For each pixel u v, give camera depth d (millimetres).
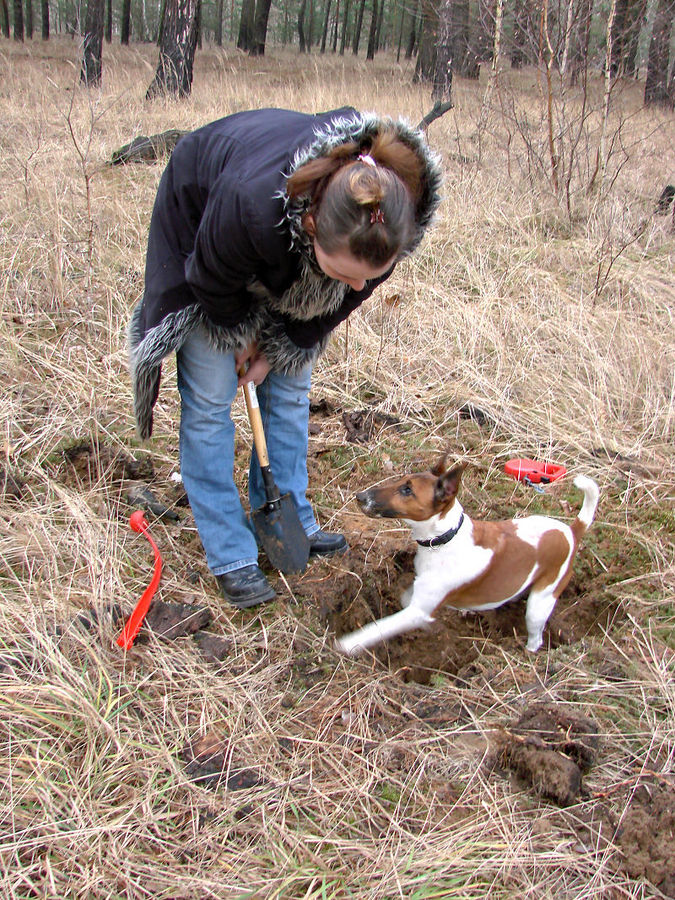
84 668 2596
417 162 2143
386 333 5203
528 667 2949
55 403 4121
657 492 3965
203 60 22938
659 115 11594
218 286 2422
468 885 2059
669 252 7066
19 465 3674
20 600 2877
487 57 11305
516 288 6035
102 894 1977
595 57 8867
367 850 2135
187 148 2527
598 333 5262
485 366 4957
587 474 4074
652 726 2590
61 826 2125
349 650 2959
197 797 2258
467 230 6871
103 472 3678
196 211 2500
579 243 6965
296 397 3146
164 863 2072
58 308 5031
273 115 2480
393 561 3455
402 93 13359
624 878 2127
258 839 2162
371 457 4148
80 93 9773
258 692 2652
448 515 2977
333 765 2418
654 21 11727
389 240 2025
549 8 8586
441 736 2543
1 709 2385
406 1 20797
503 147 8656
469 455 4223
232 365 2832
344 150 2064
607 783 2402
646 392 4656
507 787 2387
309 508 3391
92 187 6855
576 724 2535
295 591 3146
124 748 2354
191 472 2975
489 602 3113
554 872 2133
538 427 4465
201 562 3260
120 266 5699
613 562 3525
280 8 50750
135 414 2893
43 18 32594
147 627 2863
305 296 2592
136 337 2816
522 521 3178
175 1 11148
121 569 3131
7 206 6203
